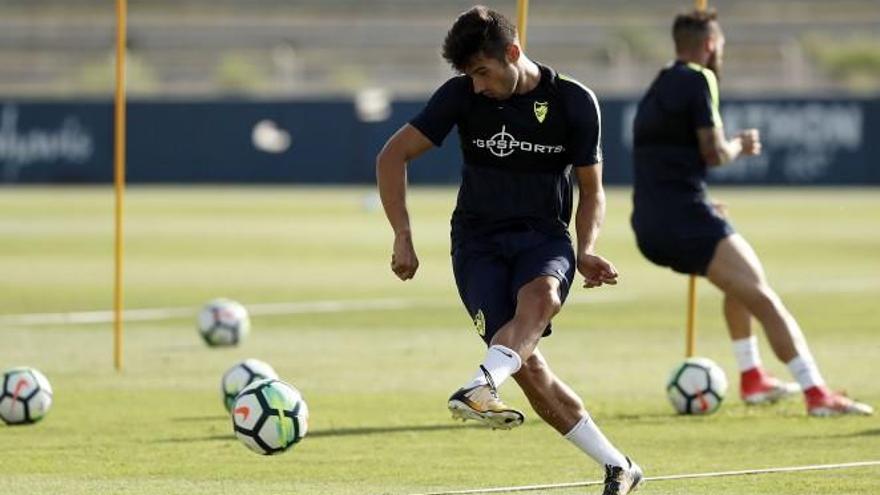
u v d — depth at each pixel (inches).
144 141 6033.5
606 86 7278.5
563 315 2257.6
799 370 1374.3
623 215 4569.4
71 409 1423.5
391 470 1129.4
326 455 1189.7
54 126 6033.5
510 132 956.6
